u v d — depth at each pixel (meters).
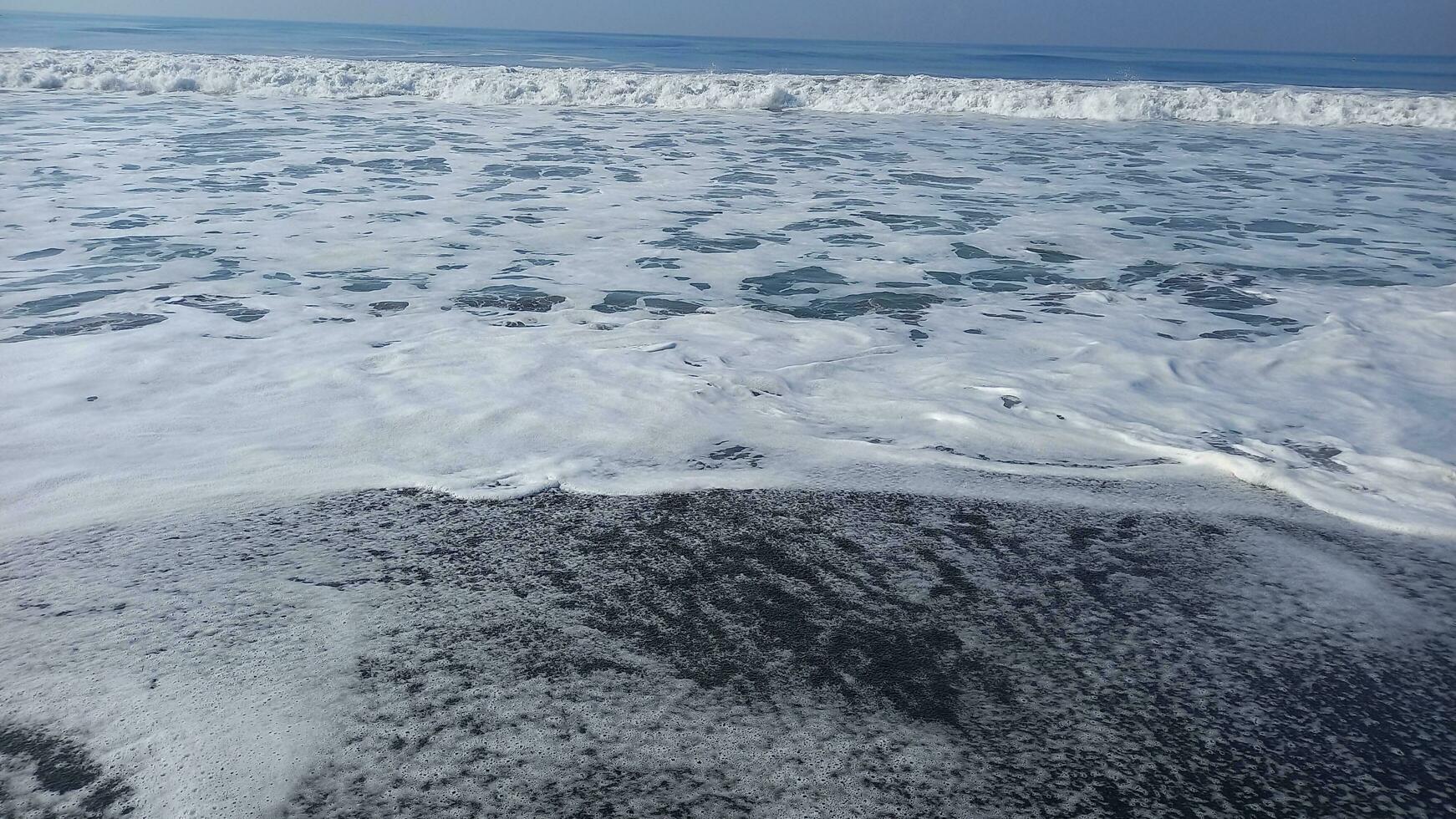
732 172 9.89
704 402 3.58
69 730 1.80
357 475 2.93
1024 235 7.18
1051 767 1.75
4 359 3.96
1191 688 2.00
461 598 2.28
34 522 2.61
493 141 11.72
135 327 4.46
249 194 7.95
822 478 2.97
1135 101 17.02
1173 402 3.68
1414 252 6.74
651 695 1.93
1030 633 2.19
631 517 2.70
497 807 1.62
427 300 5.10
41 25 59.88
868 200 8.52
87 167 8.95
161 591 2.29
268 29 103.44
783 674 2.01
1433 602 2.35
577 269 5.89
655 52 48.19
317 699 1.90
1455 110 16.33
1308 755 1.81
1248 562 2.52
